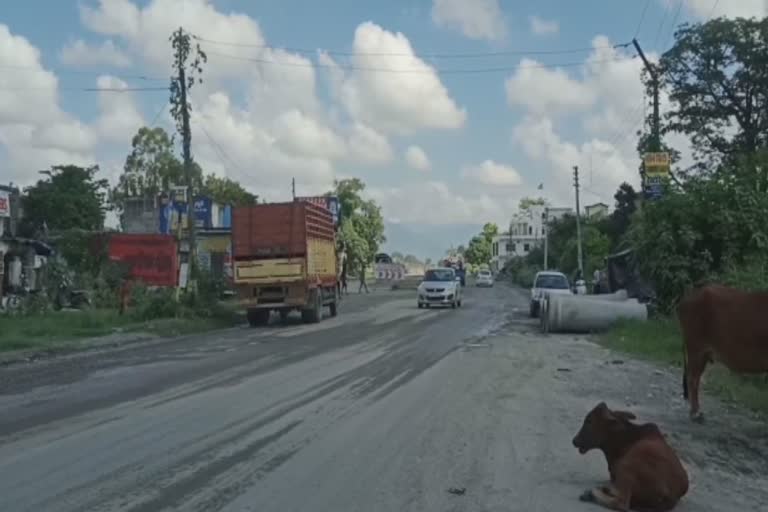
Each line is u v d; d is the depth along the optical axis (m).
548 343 21.36
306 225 28.48
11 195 41.59
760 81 46.66
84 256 35.75
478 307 40.03
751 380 13.80
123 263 34.69
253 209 28.73
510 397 12.55
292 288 28.48
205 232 49.06
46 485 7.56
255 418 10.79
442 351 19.05
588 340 22.33
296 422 10.51
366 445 9.20
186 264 35.38
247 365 16.64
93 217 57.12
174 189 35.69
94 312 28.91
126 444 9.27
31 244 38.25
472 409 11.46
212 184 74.75
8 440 9.55
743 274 20.69
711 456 9.13
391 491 7.39
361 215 83.50
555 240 91.44
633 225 26.86
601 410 7.44
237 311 32.28
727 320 10.12
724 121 48.34
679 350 18.39
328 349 19.61
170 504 6.98
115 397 12.74
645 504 7.00
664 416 11.33
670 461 7.04
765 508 7.18
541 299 27.48
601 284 36.72
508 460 8.57
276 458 8.59
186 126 31.48
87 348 21.14
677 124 48.69
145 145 67.44
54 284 33.88
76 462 8.44
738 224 23.25
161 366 16.84
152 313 28.48
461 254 176.62
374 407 11.59
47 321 26.45
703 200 23.78
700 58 47.34
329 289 32.22
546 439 9.59
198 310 29.81
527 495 7.32
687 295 10.99
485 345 20.55
